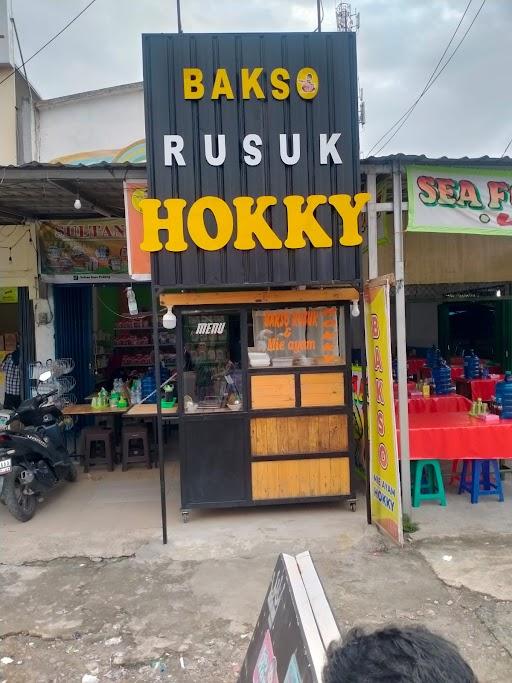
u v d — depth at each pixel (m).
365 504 5.41
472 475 5.58
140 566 4.36
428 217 5.04
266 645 1.52
